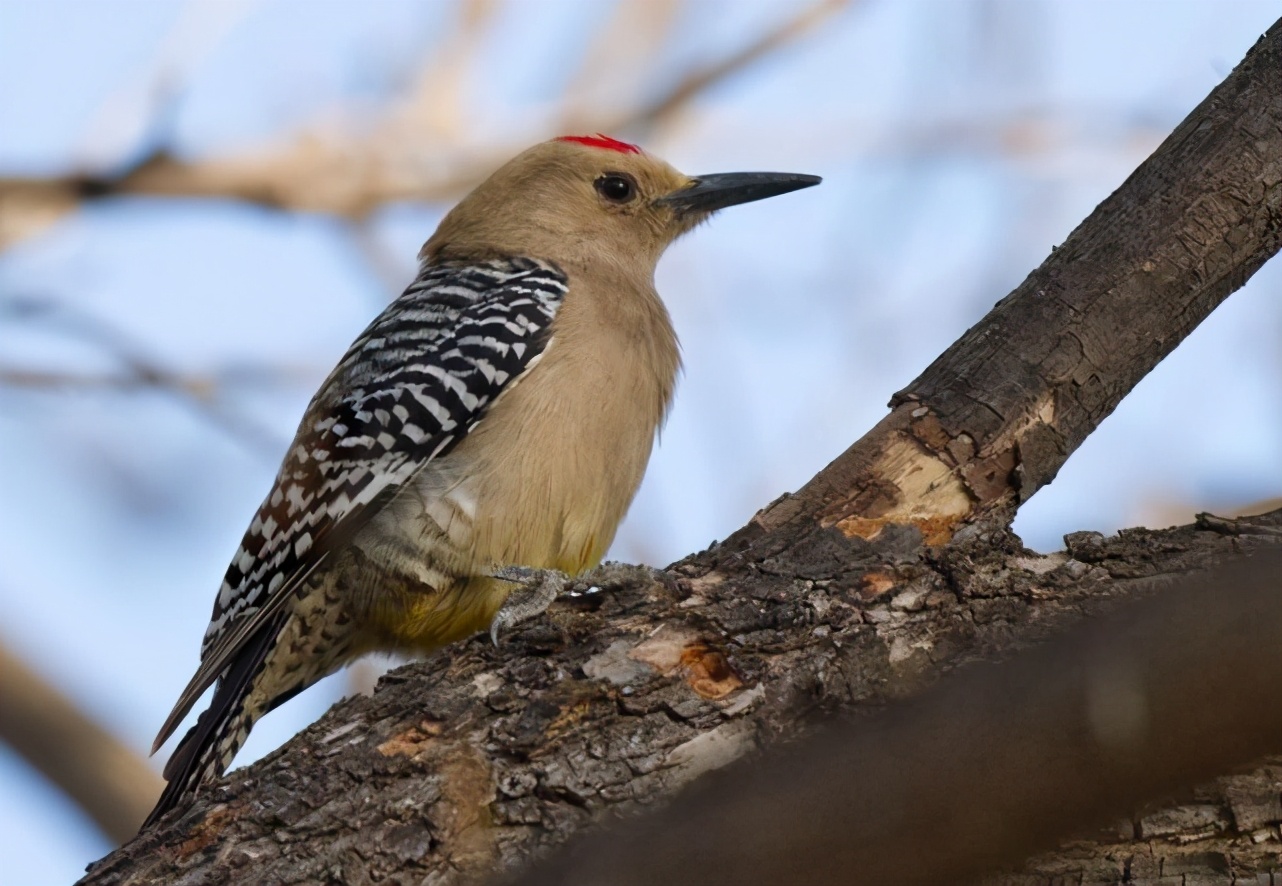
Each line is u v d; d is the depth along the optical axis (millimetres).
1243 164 9172
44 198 14789
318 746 7629
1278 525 7828
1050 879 6934
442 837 7254
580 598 8141
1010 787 5863
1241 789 6934
